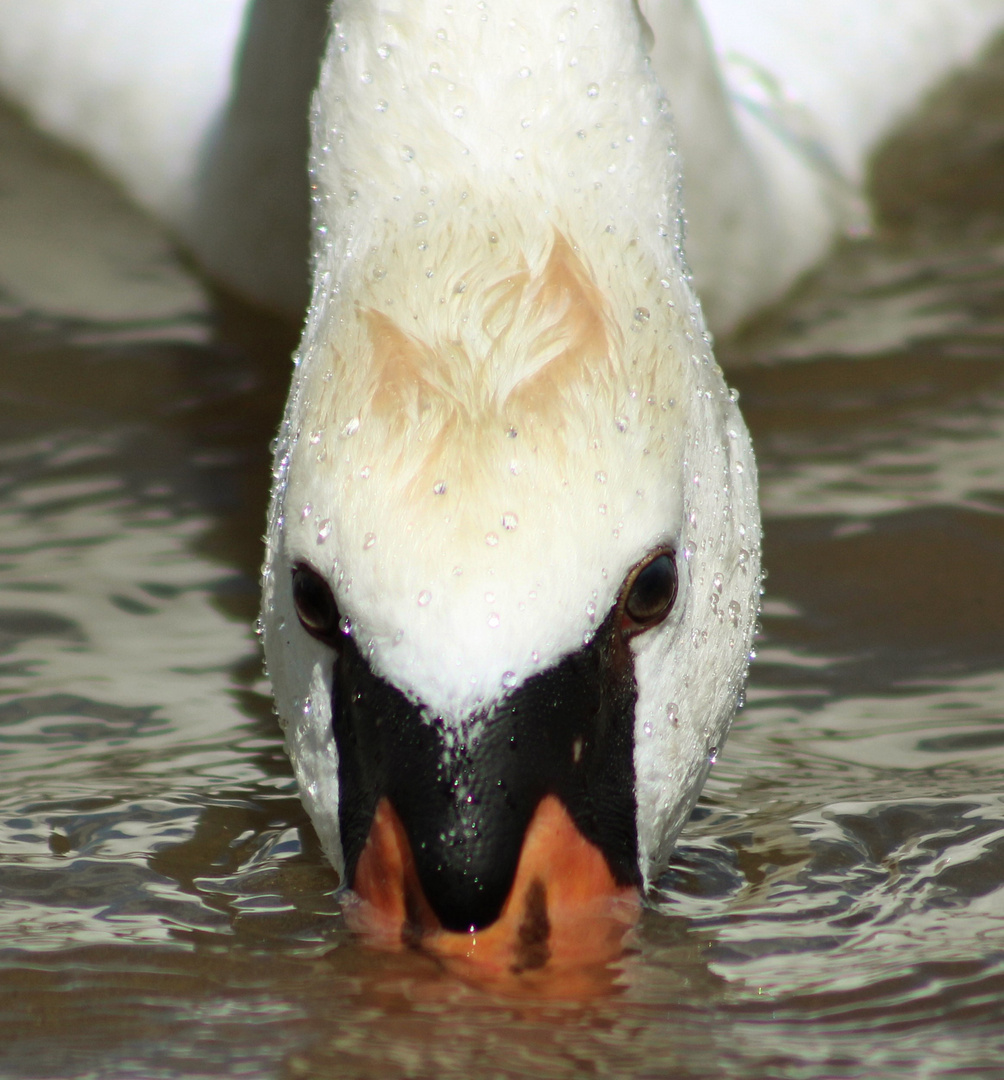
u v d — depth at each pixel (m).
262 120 11.54
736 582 6.16
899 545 8.80
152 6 14.36
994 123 14.38
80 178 13.70
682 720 5.77
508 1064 4.95
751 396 10.47
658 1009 5.19
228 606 8.56
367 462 5.14
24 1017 5.25
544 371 5.27
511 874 5.14
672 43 11.16
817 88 13.98
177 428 10.37
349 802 5.40
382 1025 5.12
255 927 5.76
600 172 5.93
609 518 5.17
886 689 7.67
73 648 8.14
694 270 11.20
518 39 6.19
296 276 11.53
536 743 5.18
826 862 6.14
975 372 10.59
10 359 11.07
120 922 5.80
